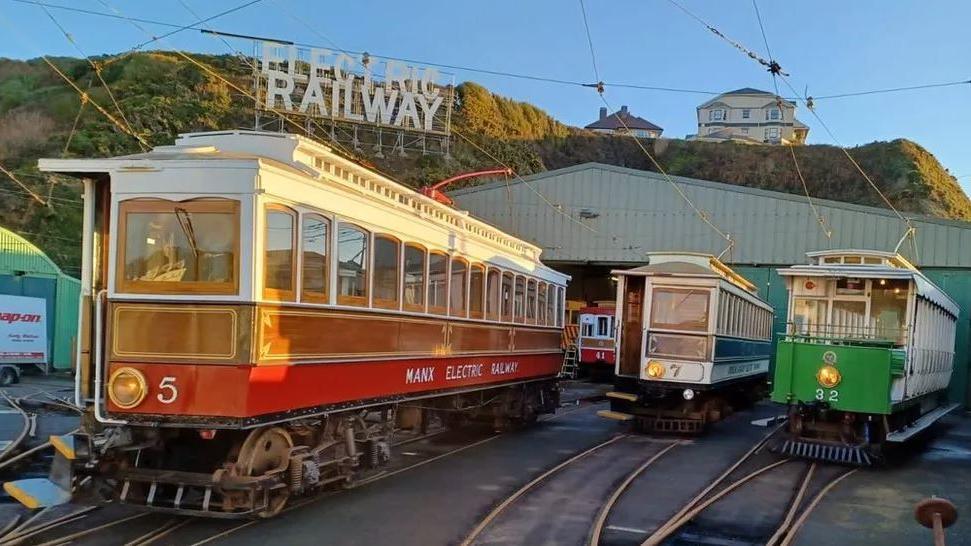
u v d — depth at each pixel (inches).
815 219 975.0
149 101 1720.0
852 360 446.3
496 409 540.4
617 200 1066.1
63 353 1054.4
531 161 2219.5
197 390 253.3
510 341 536.1
